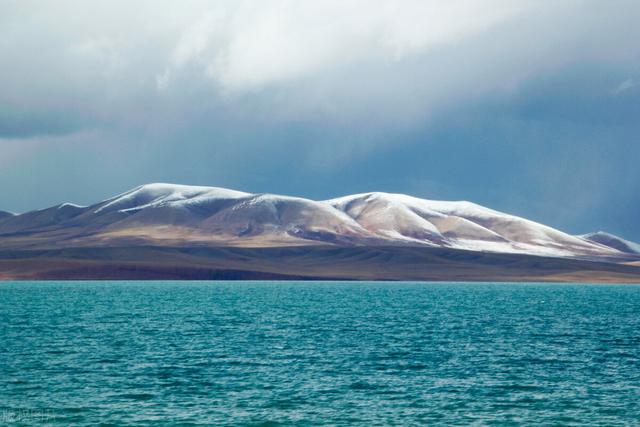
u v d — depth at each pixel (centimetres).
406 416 8169
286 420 7975
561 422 7994
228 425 7775
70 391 9162
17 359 11425
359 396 9044
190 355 12006
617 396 9169
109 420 7912
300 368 10856
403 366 11125
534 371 10812
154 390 9256
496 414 8281
